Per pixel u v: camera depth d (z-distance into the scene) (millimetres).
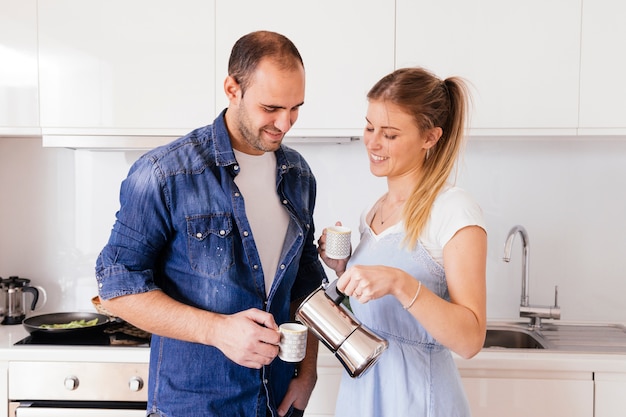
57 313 2363
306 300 1278
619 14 2148
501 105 2184
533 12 2160
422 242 1324
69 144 2234
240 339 1236
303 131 2209
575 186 2480
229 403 1396
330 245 1438
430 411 1337
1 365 2029
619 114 2170
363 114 2197
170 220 1355
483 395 2000
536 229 2496
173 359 1382
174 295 1387
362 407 1387
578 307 2502
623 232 2480
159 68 2207
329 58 2188
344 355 1246
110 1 2195
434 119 1339
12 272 2578
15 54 2213
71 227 2568
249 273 1396
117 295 1294
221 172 1381
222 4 2188
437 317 1193
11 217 2568
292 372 1556
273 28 2188
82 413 2008
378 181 2521
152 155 1356
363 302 1181
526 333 2328
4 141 2547
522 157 2486
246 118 1310
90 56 2211
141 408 2029
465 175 2504
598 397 1983
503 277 2510
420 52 2182
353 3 2178
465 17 2170
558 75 2170
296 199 1512
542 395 1994
